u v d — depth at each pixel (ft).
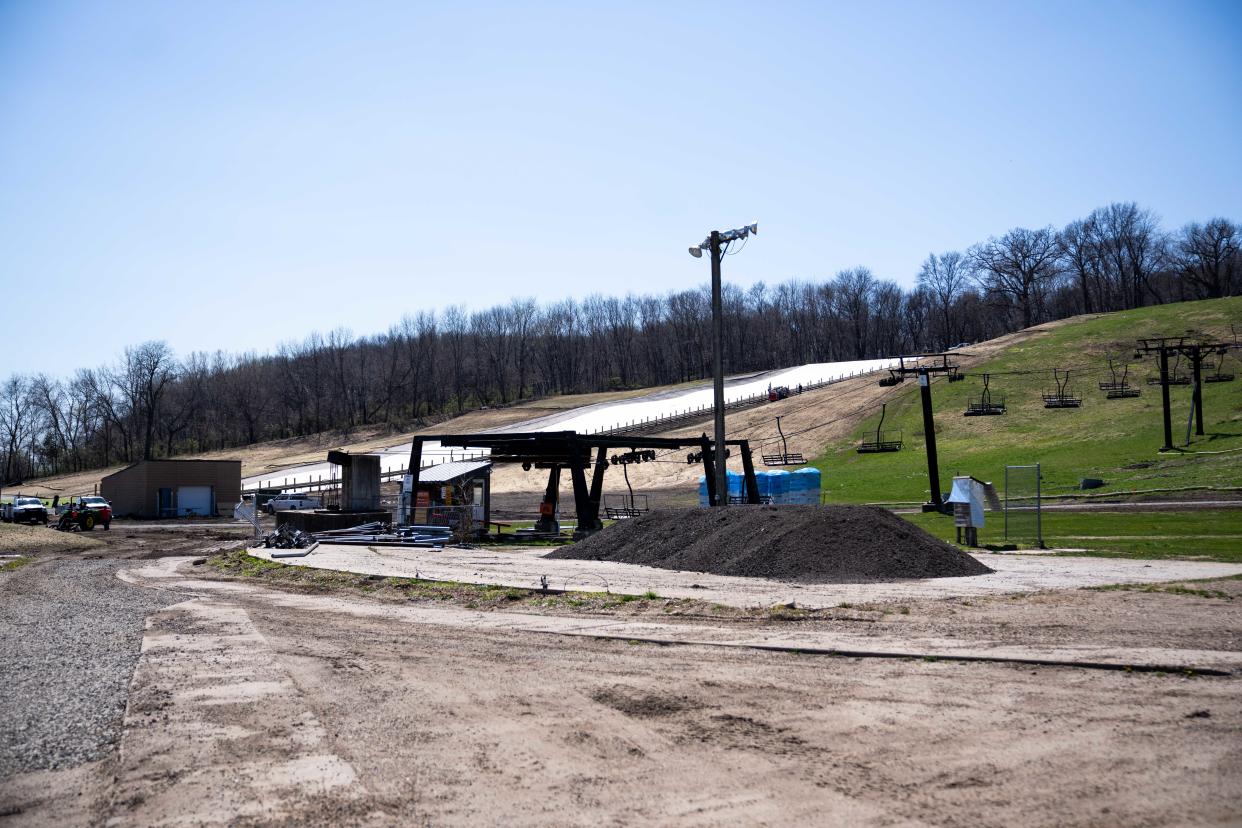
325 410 502.38
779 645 38.86
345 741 26.35
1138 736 24.62
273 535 118.32
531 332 557.33
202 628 49.52
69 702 31.89
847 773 22.50
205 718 29.09
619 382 542.16
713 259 104.06
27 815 20.99
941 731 25.67
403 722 28.40
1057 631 40.19
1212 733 24.70
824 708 28.55
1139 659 33.22
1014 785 21.33
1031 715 26.89
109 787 22.67
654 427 341.41
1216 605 46.73
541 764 23.89
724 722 27.45
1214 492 157.79
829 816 19.77
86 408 461.78
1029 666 33.14
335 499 219.82
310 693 32.65
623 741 25.81
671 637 42.22
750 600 53.42
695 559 75.31
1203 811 19.52
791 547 69.00
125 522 213.66
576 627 46.83
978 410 282.36
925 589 57.93
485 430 401.29
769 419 326.44
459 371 517.55
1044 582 60.80
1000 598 52.34
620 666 36.29
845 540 68.54
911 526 71.87
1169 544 92.32
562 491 270.05
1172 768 22.12
